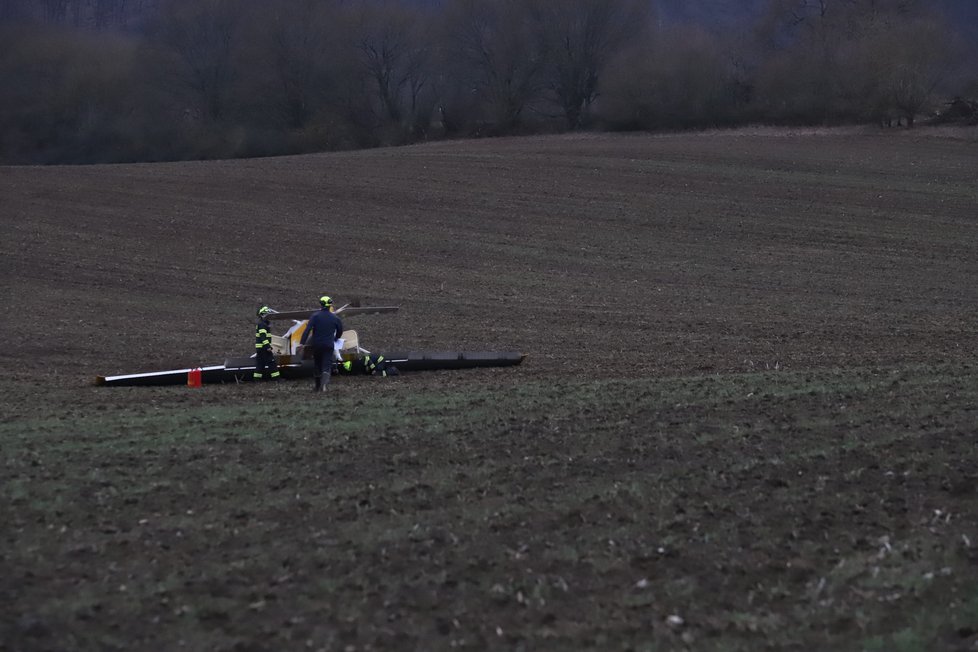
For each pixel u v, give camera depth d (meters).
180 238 106.88
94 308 80.88
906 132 182.12
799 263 100.69
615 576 25.77
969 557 26.12
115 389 55.09
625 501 31.20
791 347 67.12
